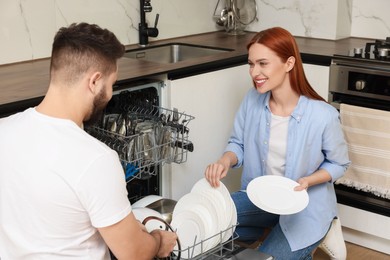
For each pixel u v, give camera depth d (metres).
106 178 1.35
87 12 3.00
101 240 1.50
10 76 2.47
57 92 1.41
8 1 2.65
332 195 2.30
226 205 2.01
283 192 2.05
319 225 2.21
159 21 3.44
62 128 1.38
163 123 2.31
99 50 1.39
